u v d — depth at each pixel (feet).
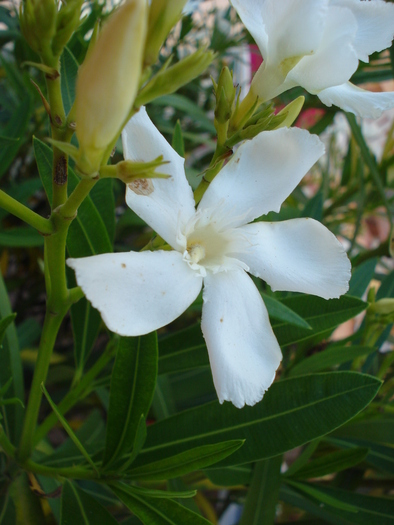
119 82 0.17
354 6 0.27
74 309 0.37
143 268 0.23
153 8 0.18
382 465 0.42
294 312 0.32
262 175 0.28
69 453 0.39
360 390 0.30
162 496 0.26
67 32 0.19
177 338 0.36
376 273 0.62
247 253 0.28
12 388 0.37
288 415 0.31
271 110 0.26
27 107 0.46
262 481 0.38
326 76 0.25
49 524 0.44
